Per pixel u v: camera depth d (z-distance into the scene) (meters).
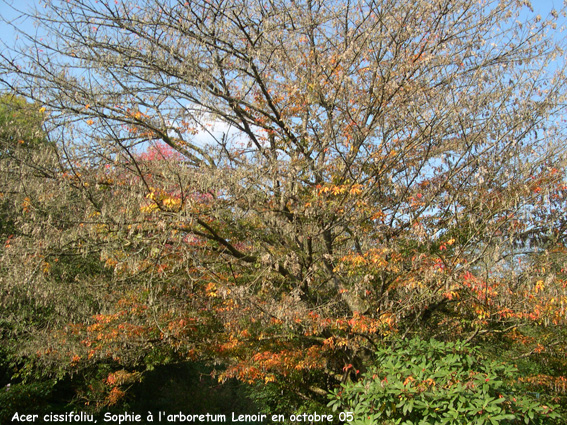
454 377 5.09
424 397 4.89
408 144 7.30
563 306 6.10
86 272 9.88
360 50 7.43
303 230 7.70
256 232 8.73
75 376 12.37
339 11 8.46
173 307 8.15
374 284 8.16
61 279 9.20
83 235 7.18
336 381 9.41
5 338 11.16
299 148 8.55
